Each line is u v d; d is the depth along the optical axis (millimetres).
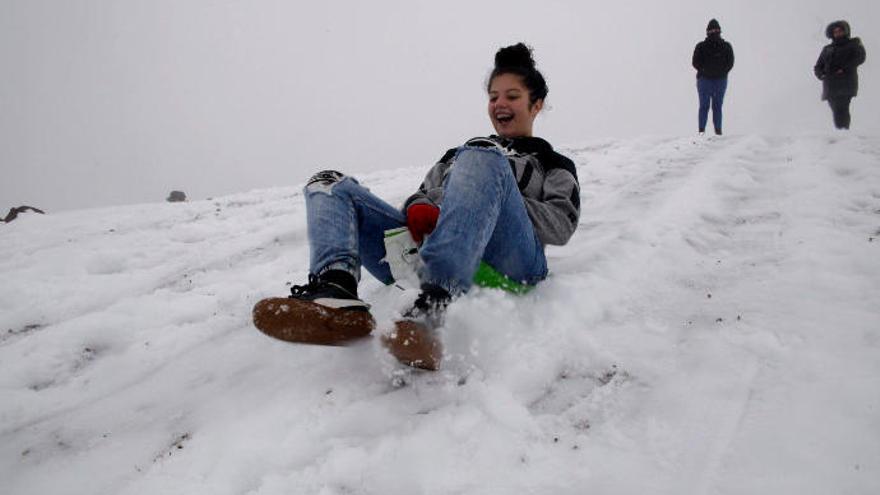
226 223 4566
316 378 1693
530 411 1459
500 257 1896
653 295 2062
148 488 1337
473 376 1587
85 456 1512
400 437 1384
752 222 2770
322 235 1761
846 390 1330
